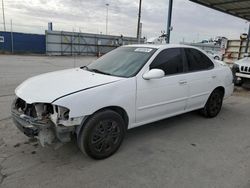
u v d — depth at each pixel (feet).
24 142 12.94
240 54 38.45
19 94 11.13
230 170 10.85
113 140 11.81
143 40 104.42
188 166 11.10
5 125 15.16
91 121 10.72
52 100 9.93
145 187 9.50
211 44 91.25
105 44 115.75
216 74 17.39
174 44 15.34
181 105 15.11
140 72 12.69
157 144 13.34
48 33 99.91
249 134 15.24
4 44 94.53
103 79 11.87
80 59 82.74
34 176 10.00
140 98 12.55
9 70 42.83
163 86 13.57
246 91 29.94
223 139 14.33
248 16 38.88
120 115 11.99
